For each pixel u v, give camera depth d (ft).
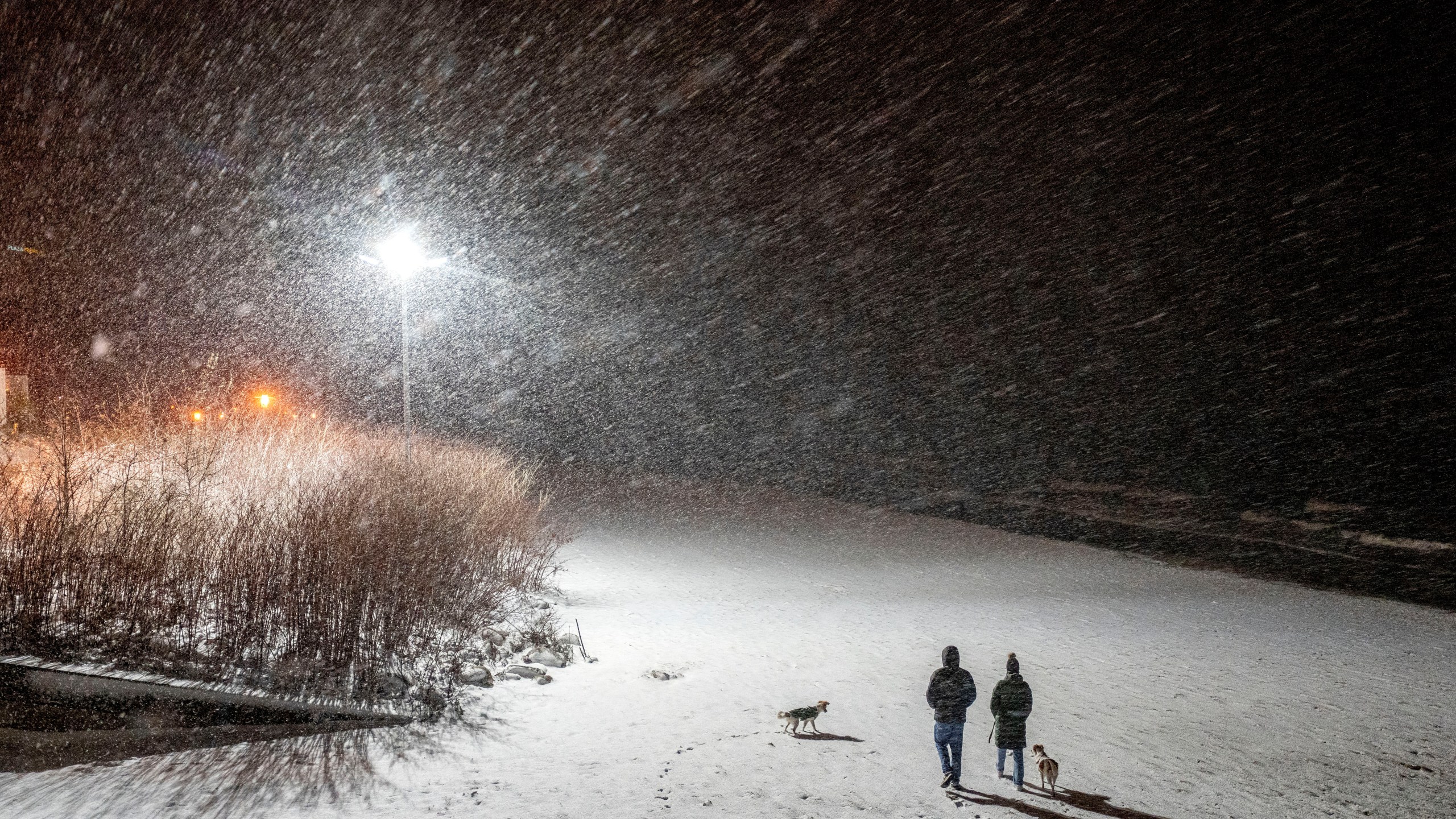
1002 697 22.81
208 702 24.62
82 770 21.90
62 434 37.81
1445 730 29.22
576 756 23.99
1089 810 21.21
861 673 33.76
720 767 23.41
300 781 21.56
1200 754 25.91
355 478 39.91
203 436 44.27
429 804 20.43
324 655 28.50
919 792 21.99
